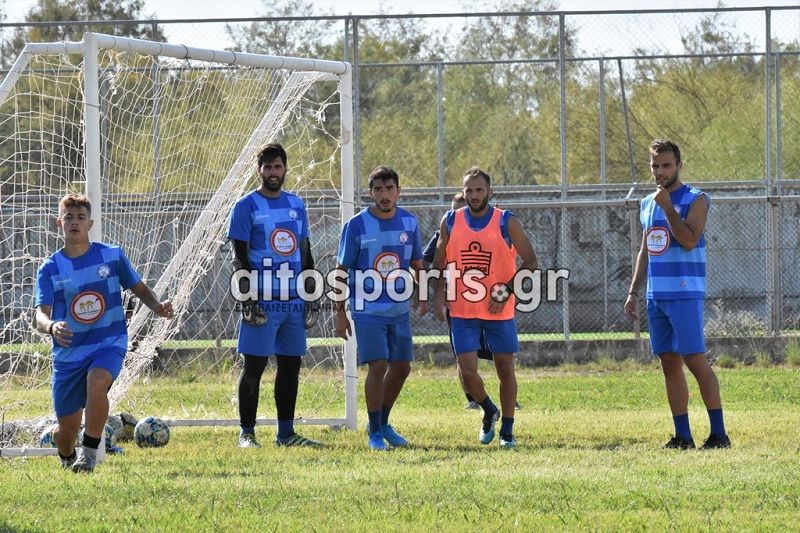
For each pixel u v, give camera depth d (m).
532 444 30.16
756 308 70.19
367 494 21.25
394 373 31.38
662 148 29.86
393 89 65.88
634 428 33.94
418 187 66.31
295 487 22.09
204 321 59.47
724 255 70.25
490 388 50.12
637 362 60.44
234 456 28.14
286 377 31.89
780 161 65.25
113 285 25.53
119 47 29.67
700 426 34.38
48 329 24.02
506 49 67.00
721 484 22.05
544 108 67.56
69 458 26.38
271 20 61.91
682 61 68.00
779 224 64.00
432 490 21.59
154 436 31.30
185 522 18.58
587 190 67.00
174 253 47.03
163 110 46.16
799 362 60.16
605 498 20.61
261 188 31.83
